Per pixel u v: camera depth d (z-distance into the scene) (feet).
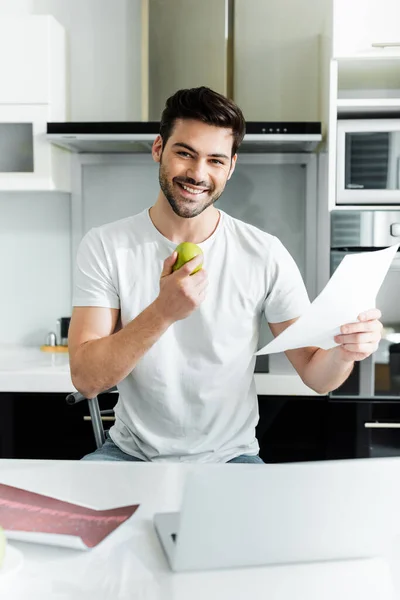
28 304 9.71
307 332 4.33
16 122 8.38
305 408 7.71
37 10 9.35
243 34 9.09
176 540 2.75
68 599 2.58
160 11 8.59
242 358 5.48
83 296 5.50
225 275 5.49
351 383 7.72
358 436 7.72
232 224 5.68
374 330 4.64
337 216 7.67
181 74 8.64
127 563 2.89
